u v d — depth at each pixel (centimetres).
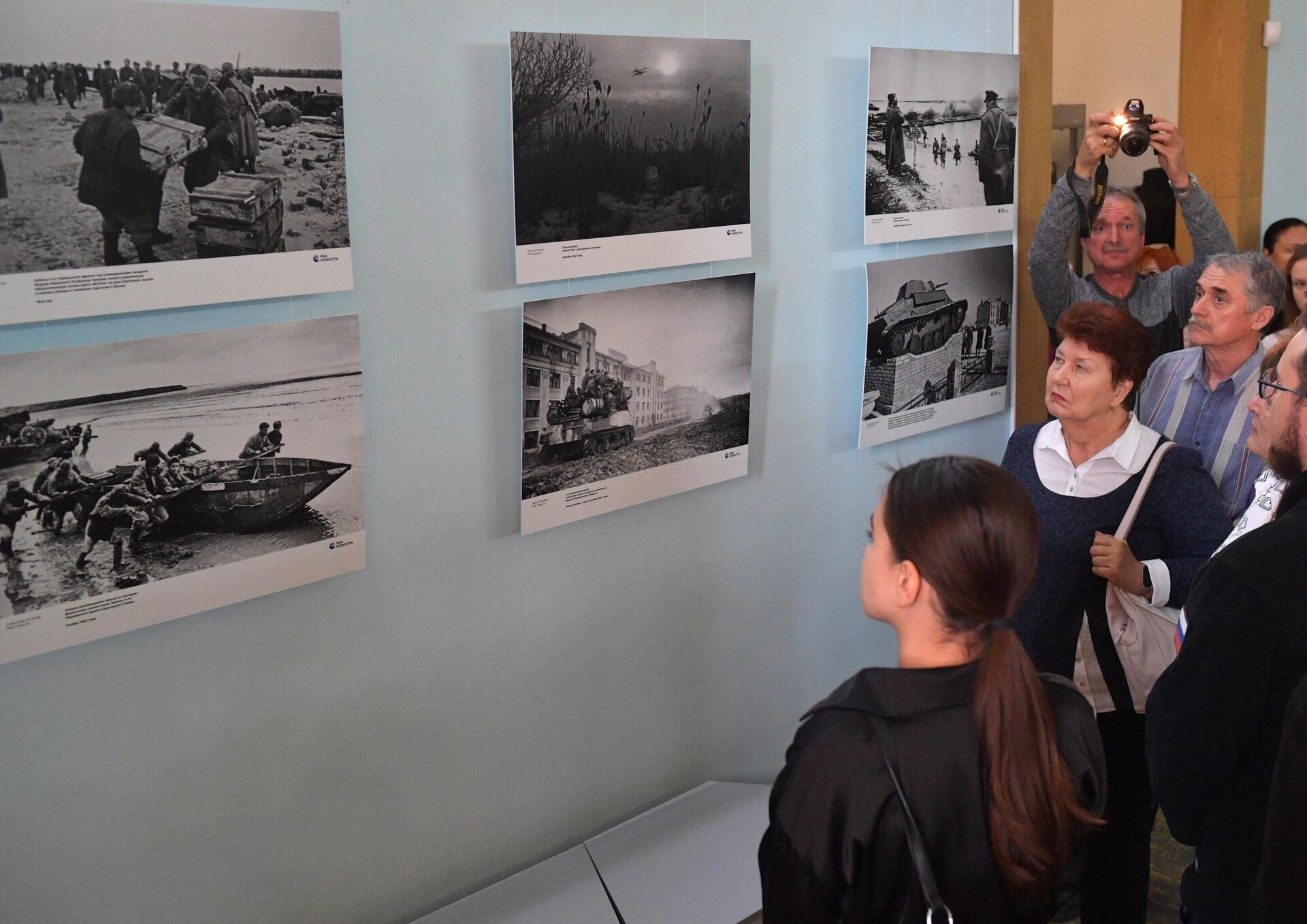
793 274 327
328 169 221
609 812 311
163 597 211
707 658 329
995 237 385
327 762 249
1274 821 145
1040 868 142
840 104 328
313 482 229
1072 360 259
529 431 264
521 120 249
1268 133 512
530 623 282
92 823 215
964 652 150
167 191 200
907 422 362
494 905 274
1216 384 310
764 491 334
